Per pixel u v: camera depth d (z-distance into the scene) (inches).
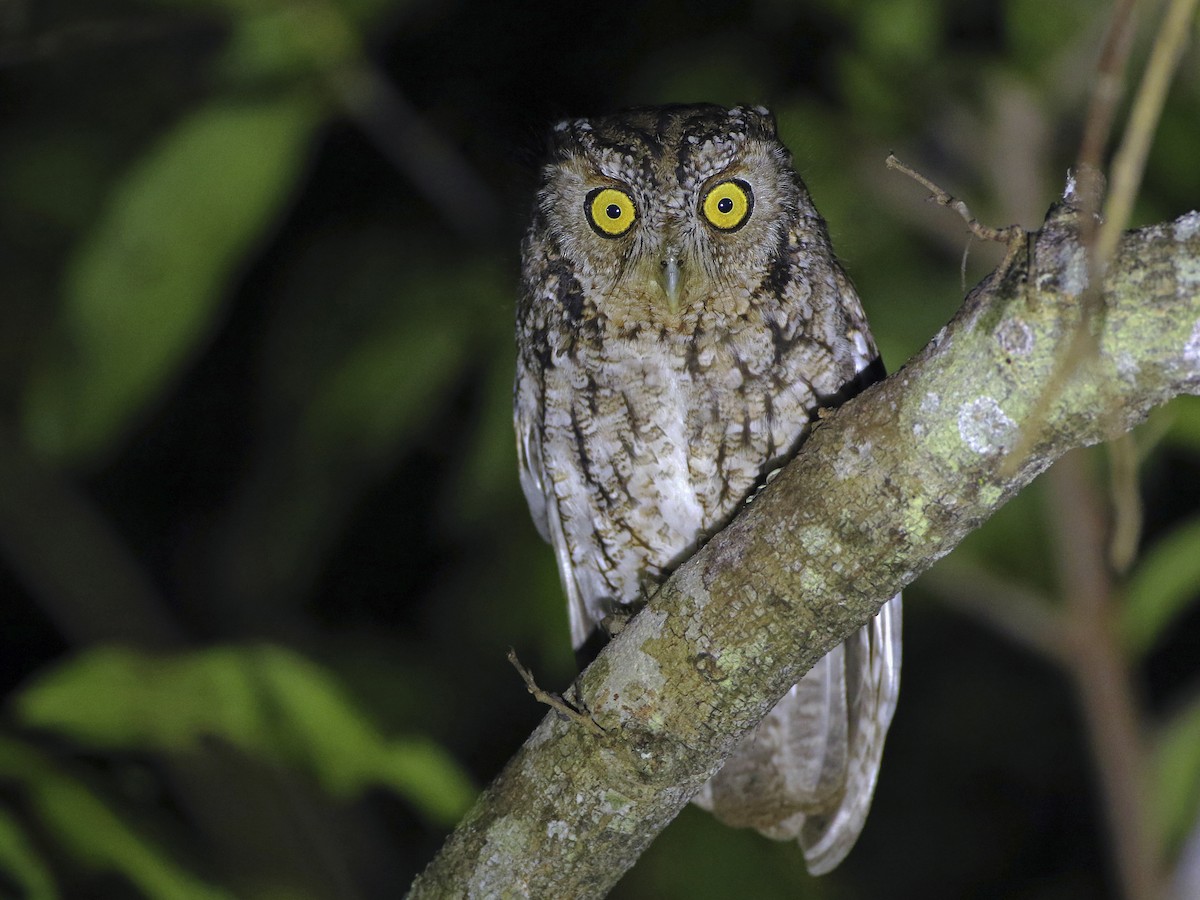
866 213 379.9
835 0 374.0
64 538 486.0
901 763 509.4
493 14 454.3
